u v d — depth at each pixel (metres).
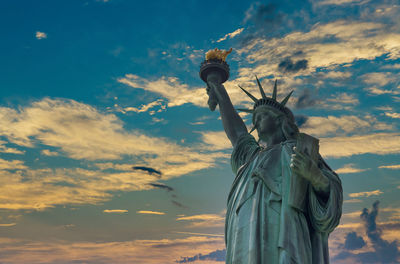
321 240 52.53
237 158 63.69
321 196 52.12
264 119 60.56
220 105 69.44
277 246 50.03
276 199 52.59
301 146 50.28
